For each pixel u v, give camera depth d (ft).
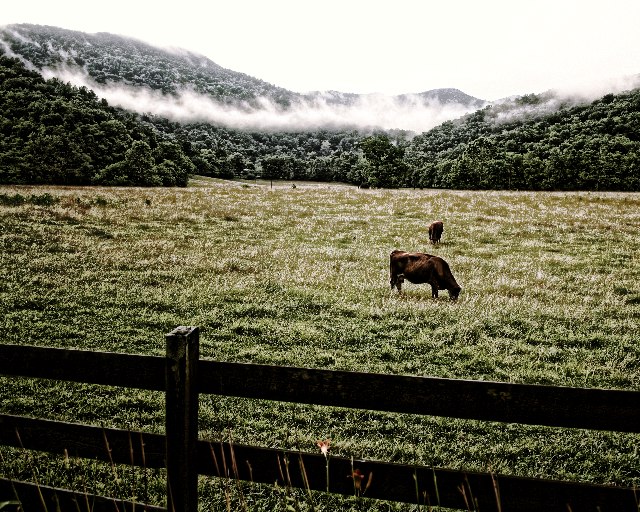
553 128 593.01
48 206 93.40
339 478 8.86
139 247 63.00
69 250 58.34
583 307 40.78
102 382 9.34
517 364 28.58
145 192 147.74
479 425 21.45
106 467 16.87
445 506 8.54
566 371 27.55
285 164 572.92
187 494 9.12
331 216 103.86
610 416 7.73
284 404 23.12
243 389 8.96
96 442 9.82
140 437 9.63
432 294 44.80
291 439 19.93
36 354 9.54
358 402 8.57
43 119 364.58
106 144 361.51
